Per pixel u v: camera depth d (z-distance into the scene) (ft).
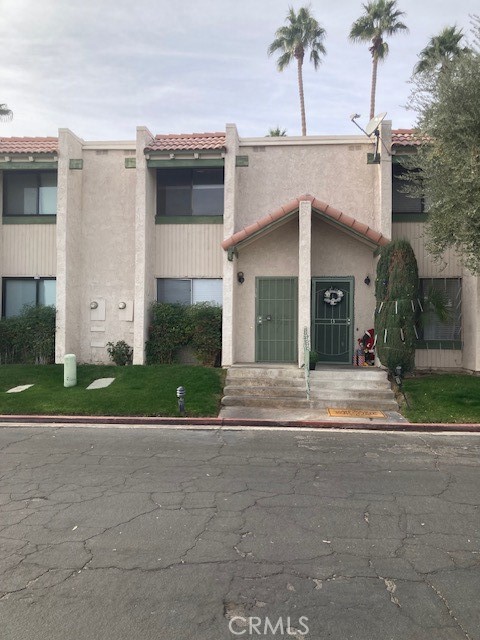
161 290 49.98
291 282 46.57
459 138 33.22
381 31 103.60
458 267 46.42
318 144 47.80
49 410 34.58
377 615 11.43
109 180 50.19
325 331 46.57
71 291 48.49
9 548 14.75
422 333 47.11
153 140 49.14
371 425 31.89
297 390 38.37
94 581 12.85
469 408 34.47
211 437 29.32
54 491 19.65
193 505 18.17
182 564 13.78
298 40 110.73
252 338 46.91
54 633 10.73
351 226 42.42
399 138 45.93
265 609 11.65
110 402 35.86
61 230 47.37
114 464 23.50
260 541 15.25
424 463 23.91
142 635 10.68
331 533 15.87
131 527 16.21
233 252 44.52
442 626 11.04
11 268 51.03
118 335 49.67
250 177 48.29
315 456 25.08
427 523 16.71
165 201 50.21
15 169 48.73
